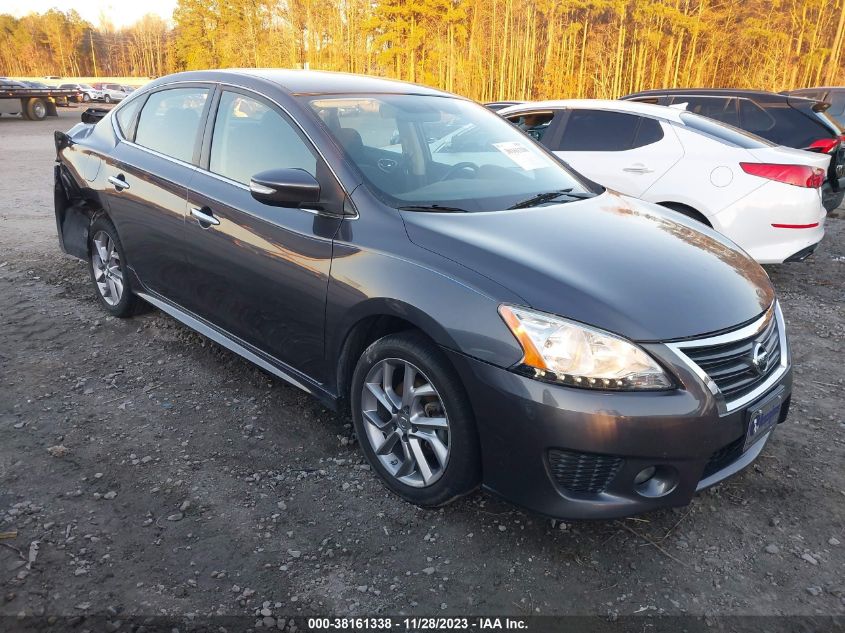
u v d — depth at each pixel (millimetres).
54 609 2092
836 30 50312
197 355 3992
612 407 2143
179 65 86062
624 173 5844
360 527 2547
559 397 2162
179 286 3709
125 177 3945
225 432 3178
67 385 3580
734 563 2439
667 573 2377
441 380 2416
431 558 2398
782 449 3211
